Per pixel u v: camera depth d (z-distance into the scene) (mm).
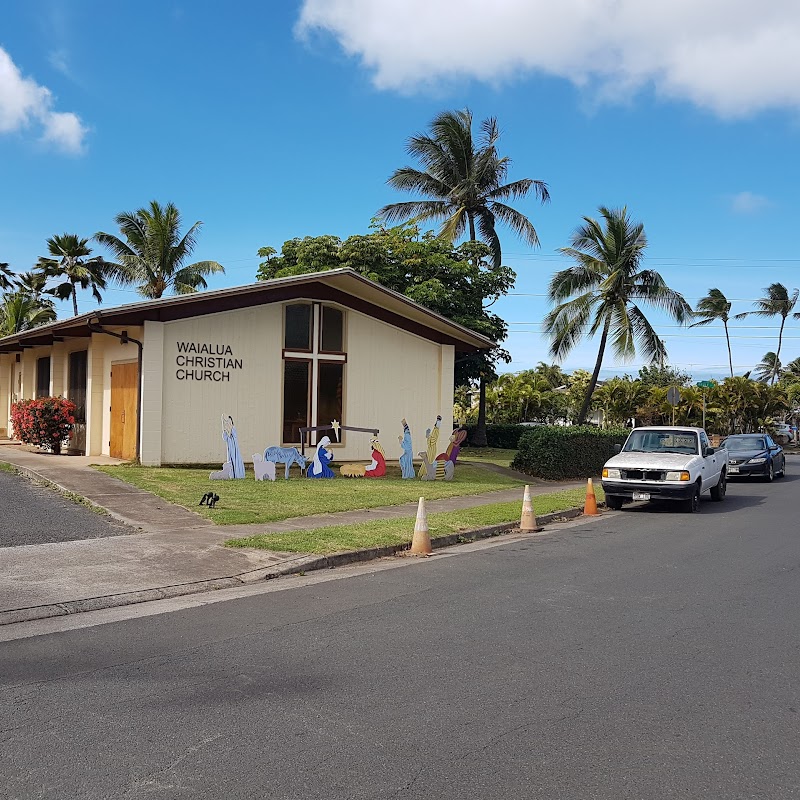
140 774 4008
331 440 20516
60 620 7043
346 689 5270
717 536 12648
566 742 4461
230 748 4316
